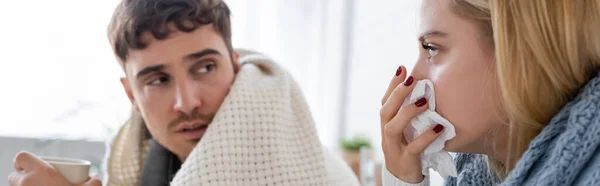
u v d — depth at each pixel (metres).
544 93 0.51
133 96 0.82
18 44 1.77
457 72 0.55
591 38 0.49
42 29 1.78
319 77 1.96
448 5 0.55
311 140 0.75
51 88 1.79
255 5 1.92
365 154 1.59
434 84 0.58
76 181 0.78
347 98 1.96
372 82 1.92
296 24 1.94
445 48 0.57
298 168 0.72
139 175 0.88
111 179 0.87
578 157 0.48
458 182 0.71
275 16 1.93
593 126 0.48
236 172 0.69
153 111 0.75
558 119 0.50
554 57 0.50
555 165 0.48
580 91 0.51
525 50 0.50
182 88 0.73
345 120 1.97
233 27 1.91
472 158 0.72
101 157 1.68
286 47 1.94
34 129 1.79
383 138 0.68
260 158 0.70
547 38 0.50
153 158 0.85
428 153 0.63
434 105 0.58
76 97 1.80
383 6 1.88
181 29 0.71
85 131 1.80
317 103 1.97
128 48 0.73
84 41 1.80
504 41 0.51
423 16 0.58
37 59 1.78
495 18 0.51
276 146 0.71
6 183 1.64
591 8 0.49
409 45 1.80
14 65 1.77
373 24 1.91
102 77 1.81
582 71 0.51
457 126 0.56
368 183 1.51
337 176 0.79
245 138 0.70
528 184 0.49
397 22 1.85
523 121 0.52
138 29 0.71
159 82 0.74
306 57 1.96
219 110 0.72
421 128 0.61
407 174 0.67
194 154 0.69
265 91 0.74
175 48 0.71
